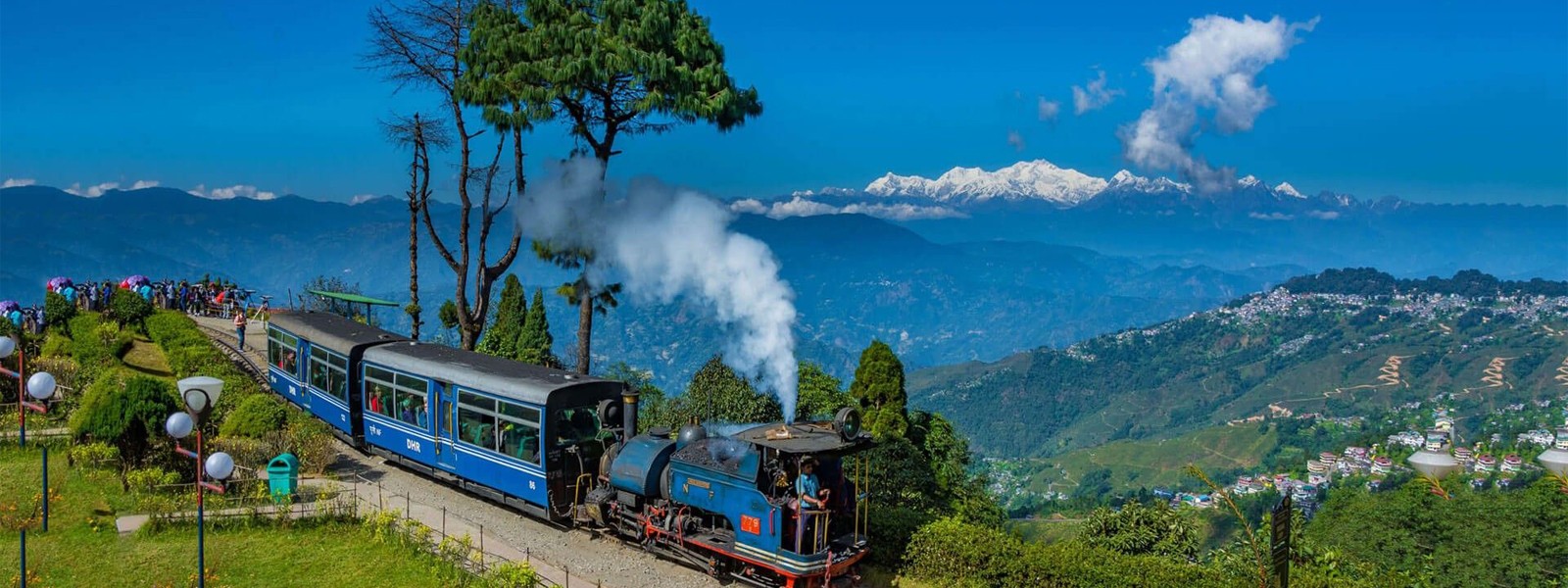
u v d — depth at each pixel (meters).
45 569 16.48
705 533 17.83
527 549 19.20
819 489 16.39
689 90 25.45
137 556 17.38
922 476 26.00
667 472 18.48
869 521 19.14
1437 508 22.77
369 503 21.22
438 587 16.84
